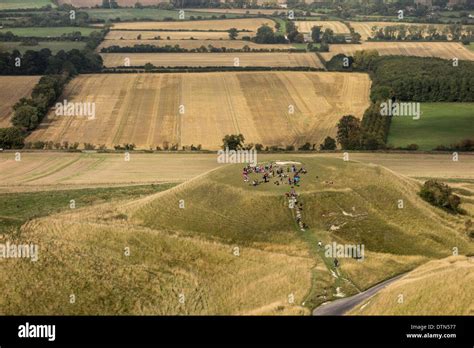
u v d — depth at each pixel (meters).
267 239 115.06
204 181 132.75
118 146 198.50
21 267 108.75
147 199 134.12
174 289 103.06
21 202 141.88
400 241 116.25
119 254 112.88
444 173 164.25
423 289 95.81
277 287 101.81
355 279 104.50
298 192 124.31
